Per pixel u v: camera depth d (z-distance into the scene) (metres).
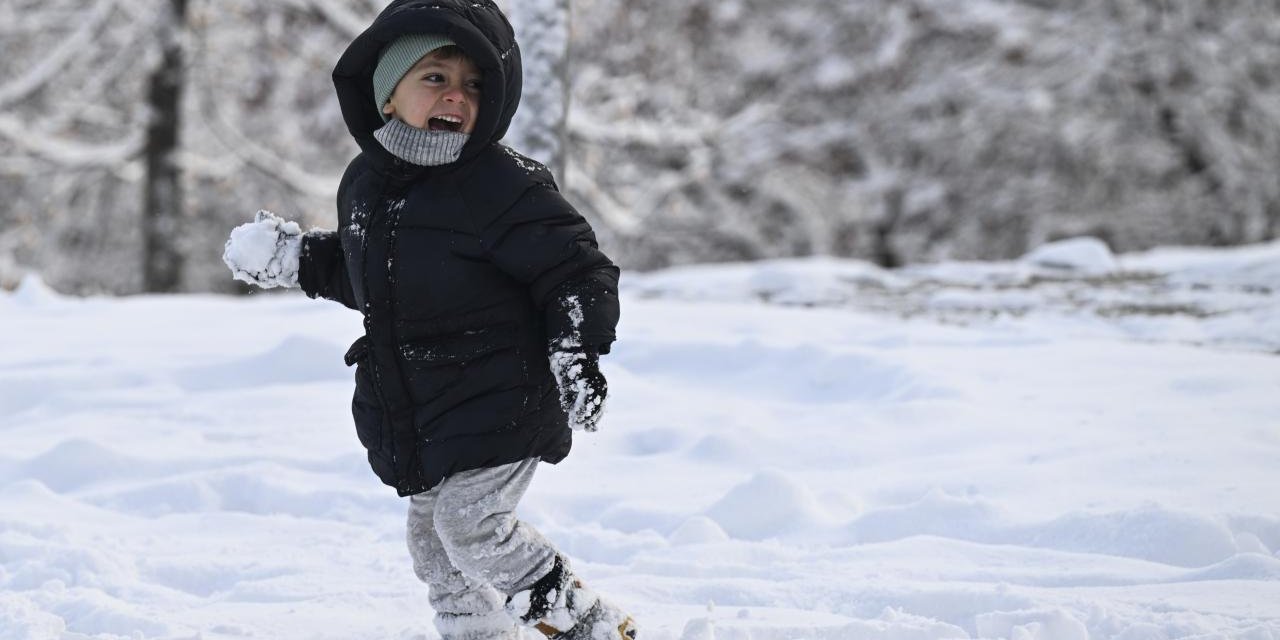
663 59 76.75
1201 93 78.75
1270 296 33.28
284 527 17.16
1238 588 13.03
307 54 70.44
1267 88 80.44
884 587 13.54
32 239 72.62
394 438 11.08
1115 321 30.75
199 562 15.41
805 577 14.27
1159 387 22.52
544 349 11.08
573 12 69.69
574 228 10.75
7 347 29.00
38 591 14.35
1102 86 79.44
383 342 10.98
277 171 70.25
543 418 11.06
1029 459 18.50
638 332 28.52
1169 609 12.55
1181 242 81.81
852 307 34.84
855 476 18.30
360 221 11.17
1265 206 80.44
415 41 10.70
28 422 23.27
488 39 10.77
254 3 69.00
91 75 72.44
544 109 31.27
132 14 69.19
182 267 70.44
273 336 29.80
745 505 16.55
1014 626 12.09
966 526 15.72
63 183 72.75
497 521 11.02
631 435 20.84
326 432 21.55
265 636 12.98
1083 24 78.50
